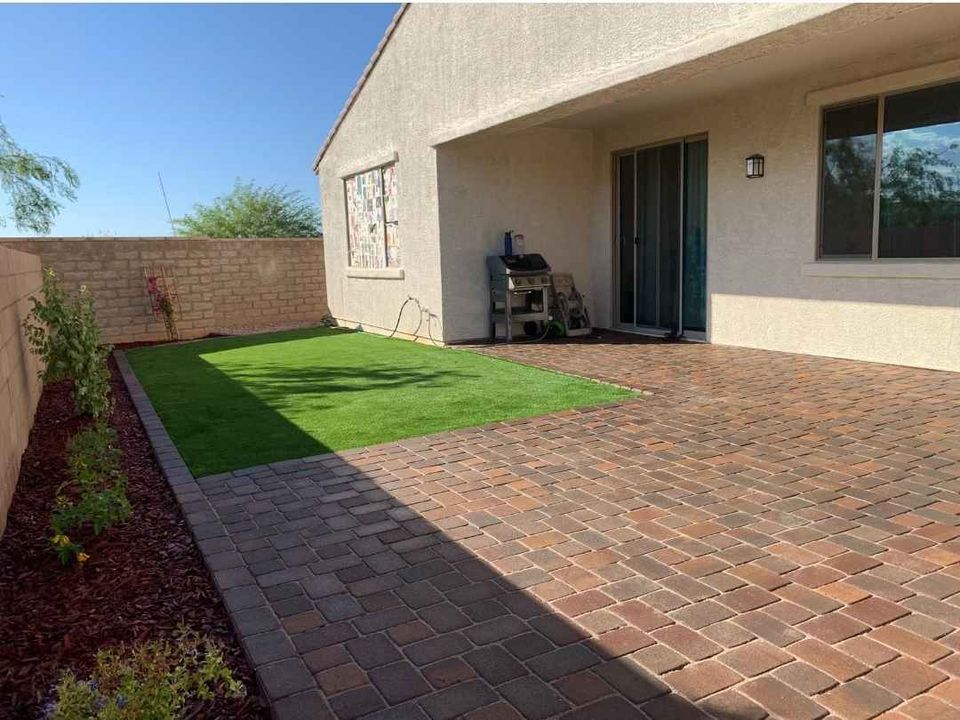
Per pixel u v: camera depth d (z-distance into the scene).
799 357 7.99
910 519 3.56
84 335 6.35
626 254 10.90
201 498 4.29
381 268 12.27
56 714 1.97
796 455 4.62
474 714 2.23
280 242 15.30
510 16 8.18
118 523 4.01
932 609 2.72
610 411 5.99
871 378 6.72
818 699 2.22
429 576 3.17
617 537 3.50
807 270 7.89
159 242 13.95
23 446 5.48
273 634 2.73
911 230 6.95
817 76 7.52
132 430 6.31
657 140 9.81
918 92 6.73
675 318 10.12
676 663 2.45
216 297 14.69
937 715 2.13
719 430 5.28
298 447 5.32
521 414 6.04
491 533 3.61
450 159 10.08
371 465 4.81
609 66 6.85
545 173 10.82
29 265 7.75
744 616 2.73
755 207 8.45
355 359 9.63
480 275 10.51
